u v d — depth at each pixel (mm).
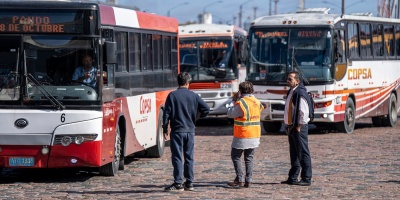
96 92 20312
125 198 18281
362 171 23672
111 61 20453
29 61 20312
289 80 20359
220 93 44625
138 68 24938
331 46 36375
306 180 20562
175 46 30672
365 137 35844
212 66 44750
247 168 19969
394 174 22969
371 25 41219
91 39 20359
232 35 44781
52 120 20156
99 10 20484
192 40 44906
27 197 18469
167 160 27125
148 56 26328
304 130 20328
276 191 19469
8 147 20297
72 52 20328
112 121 21609
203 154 28891
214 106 44625
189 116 19172
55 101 20172
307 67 36500
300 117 20156
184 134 19172
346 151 29625
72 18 20328
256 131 19812
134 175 22781
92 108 20281
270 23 37125
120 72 22672
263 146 32000
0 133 20219
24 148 20266
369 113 40906
